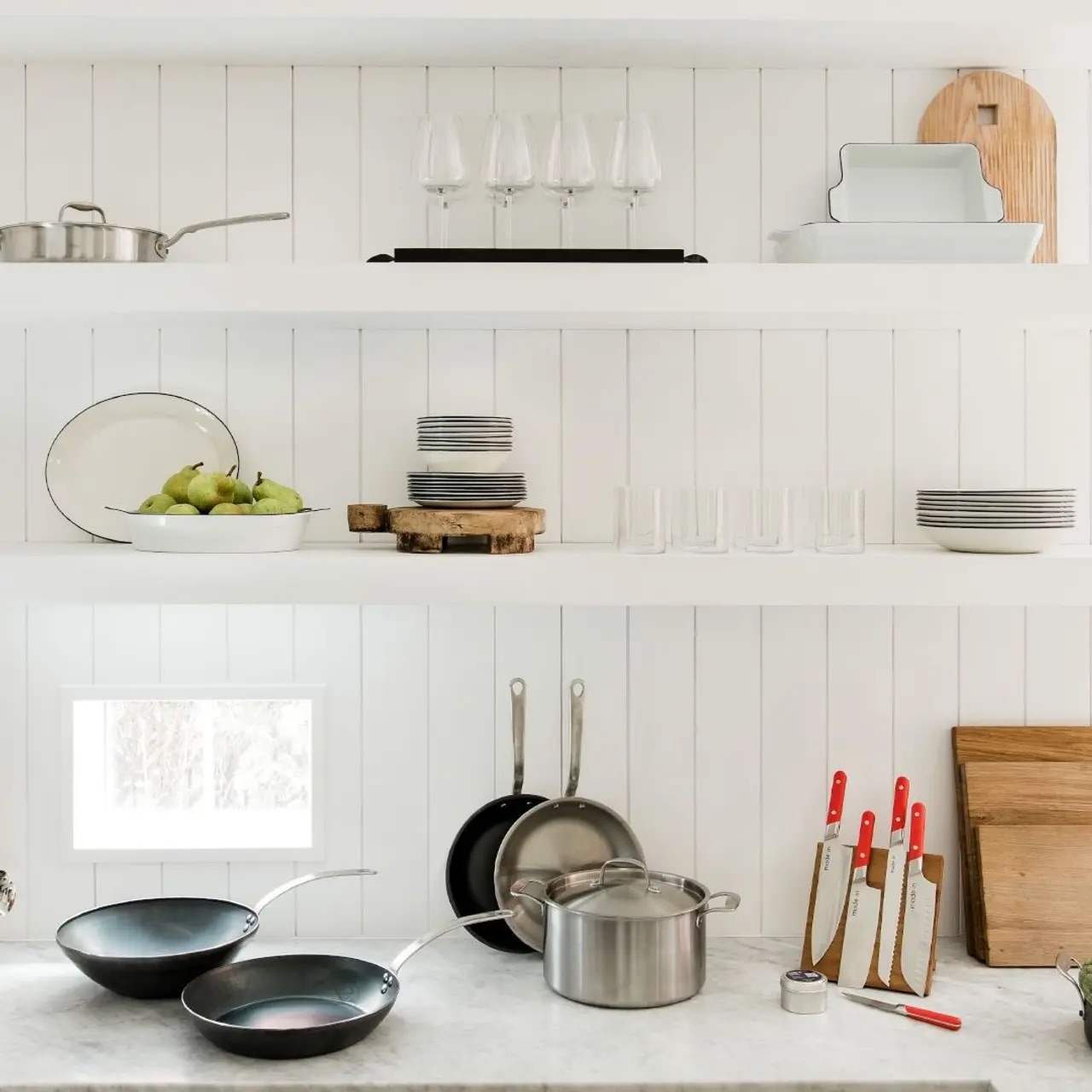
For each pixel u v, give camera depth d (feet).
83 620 6.39
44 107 6.34
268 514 5.58
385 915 6.42
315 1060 4.93
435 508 5.83
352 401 6.43
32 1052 5.02
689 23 5.74
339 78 6.37
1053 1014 5.42
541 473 6.45
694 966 5.57
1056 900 6.05
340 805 6.42
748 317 5.80
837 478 6.48
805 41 6.01
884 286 5.37
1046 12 5.43
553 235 6.40
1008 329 6.40
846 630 6.46
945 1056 4.98
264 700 6.45
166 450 6.36
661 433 6.46
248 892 6.40
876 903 5.85
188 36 5.93
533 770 6.44
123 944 6.00
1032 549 5.65
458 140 5.59
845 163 6.15
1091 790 6.26
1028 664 6.48
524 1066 4.88
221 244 6.38
